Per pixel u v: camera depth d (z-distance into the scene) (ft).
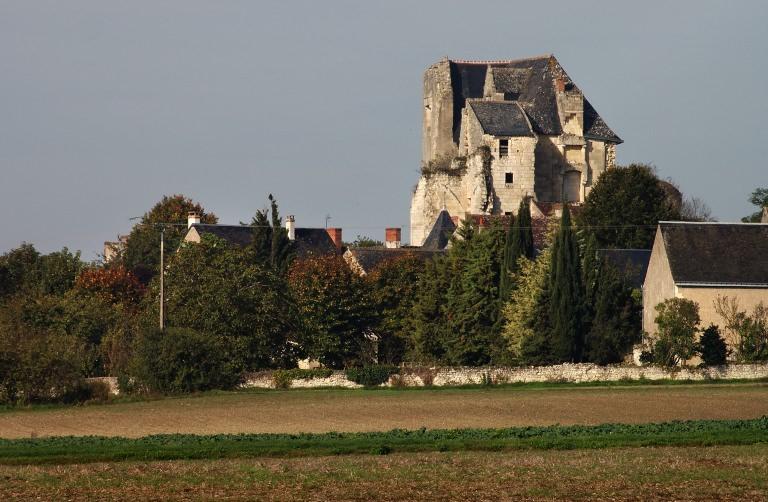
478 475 442.09
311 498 409.08
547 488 421.18
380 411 655.35
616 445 508.12
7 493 419.54
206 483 431.84
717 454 482.69
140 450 497.87
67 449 504.84
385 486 425.28
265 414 651.66
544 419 615.98
